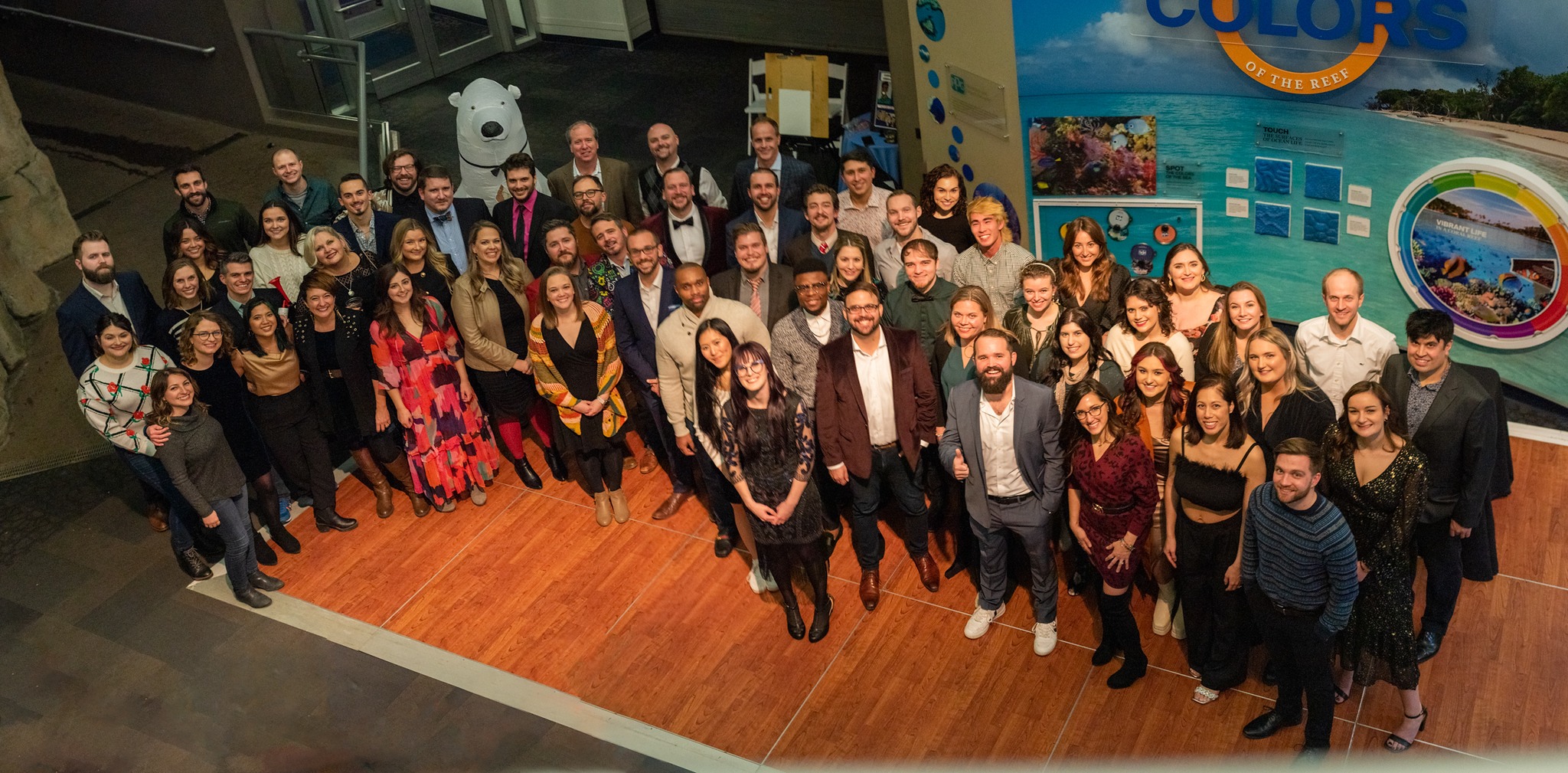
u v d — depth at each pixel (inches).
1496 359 256.1
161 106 505.0
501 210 292.0
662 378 241.4
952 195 260.1
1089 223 225.3
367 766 217.0
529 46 556.1
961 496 235.5
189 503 243.8
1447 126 241.8
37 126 502.3
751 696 222.2
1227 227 288.0
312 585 262.5
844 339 218.4
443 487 277.6
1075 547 229.3
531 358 254.7
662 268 259.4
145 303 281.0
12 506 295.9
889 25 346.6
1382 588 182.4
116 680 241.4
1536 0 219.6
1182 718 204.5
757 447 211.6
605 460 265.4
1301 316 288.2
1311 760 189.8
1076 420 195.9
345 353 260.7
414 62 522.9
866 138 377.4
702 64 515.5
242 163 463.2
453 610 251.6
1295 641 182.1
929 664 223.1
